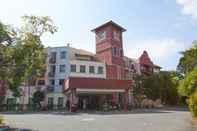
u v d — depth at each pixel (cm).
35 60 1798
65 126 1952
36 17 1795
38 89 5694
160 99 5756
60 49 5909
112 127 1858
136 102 5469
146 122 2161
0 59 1695
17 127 1861
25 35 1752
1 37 1691
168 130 1653
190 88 2355
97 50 6150
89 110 4362
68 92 4550
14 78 1770
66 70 5734
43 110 4888
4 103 5078
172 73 6103
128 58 6612
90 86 4028
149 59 7231
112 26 5916
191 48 4238
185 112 3509
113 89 4156
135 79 6072
